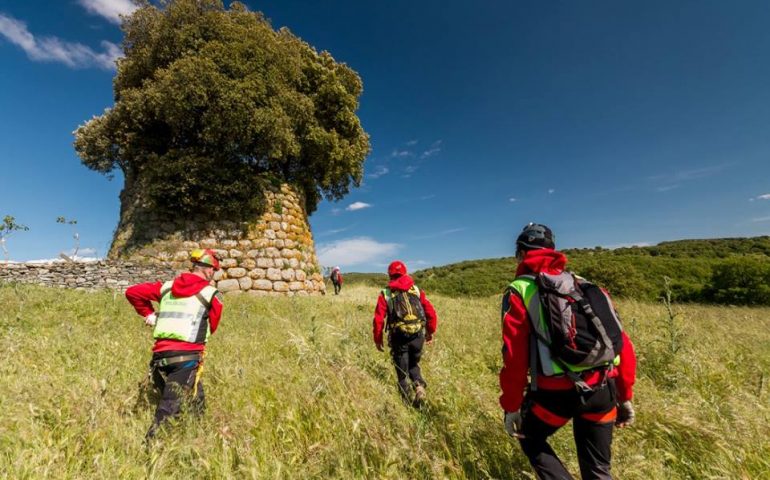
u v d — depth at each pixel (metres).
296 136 19.06
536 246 2.34
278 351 5.34
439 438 2.76
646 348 5.09
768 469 2.45
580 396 2.04
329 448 2.48
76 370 4.12
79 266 12.78
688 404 3.19
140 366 4.47
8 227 13.00
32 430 2.58
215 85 14.99
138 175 18.05
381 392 3.40
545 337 2.08
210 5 17.42
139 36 17.34
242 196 17.00
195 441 2.55
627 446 2.77
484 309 12.22
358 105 23.05
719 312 11.16
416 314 4.32
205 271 3.62
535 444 2.25
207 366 4.42
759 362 4.99
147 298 3.56
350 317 8.15
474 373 4.83
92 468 2.33
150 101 15.41
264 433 2.82
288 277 17.91
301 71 19.59
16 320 6.05
